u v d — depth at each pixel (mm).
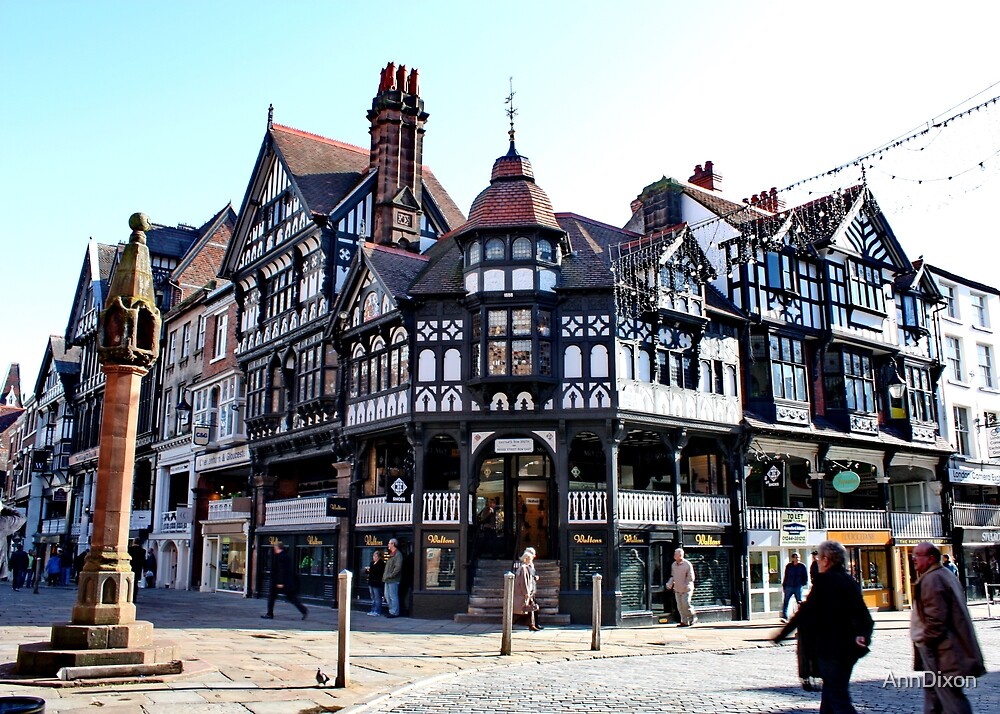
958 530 26672
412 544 20031
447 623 18109
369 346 22344
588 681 10266
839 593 6625
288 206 26859
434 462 22000
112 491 10312
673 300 21156
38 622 16172
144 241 11125
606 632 17031
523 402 19656
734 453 21922
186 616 18297
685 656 13281
